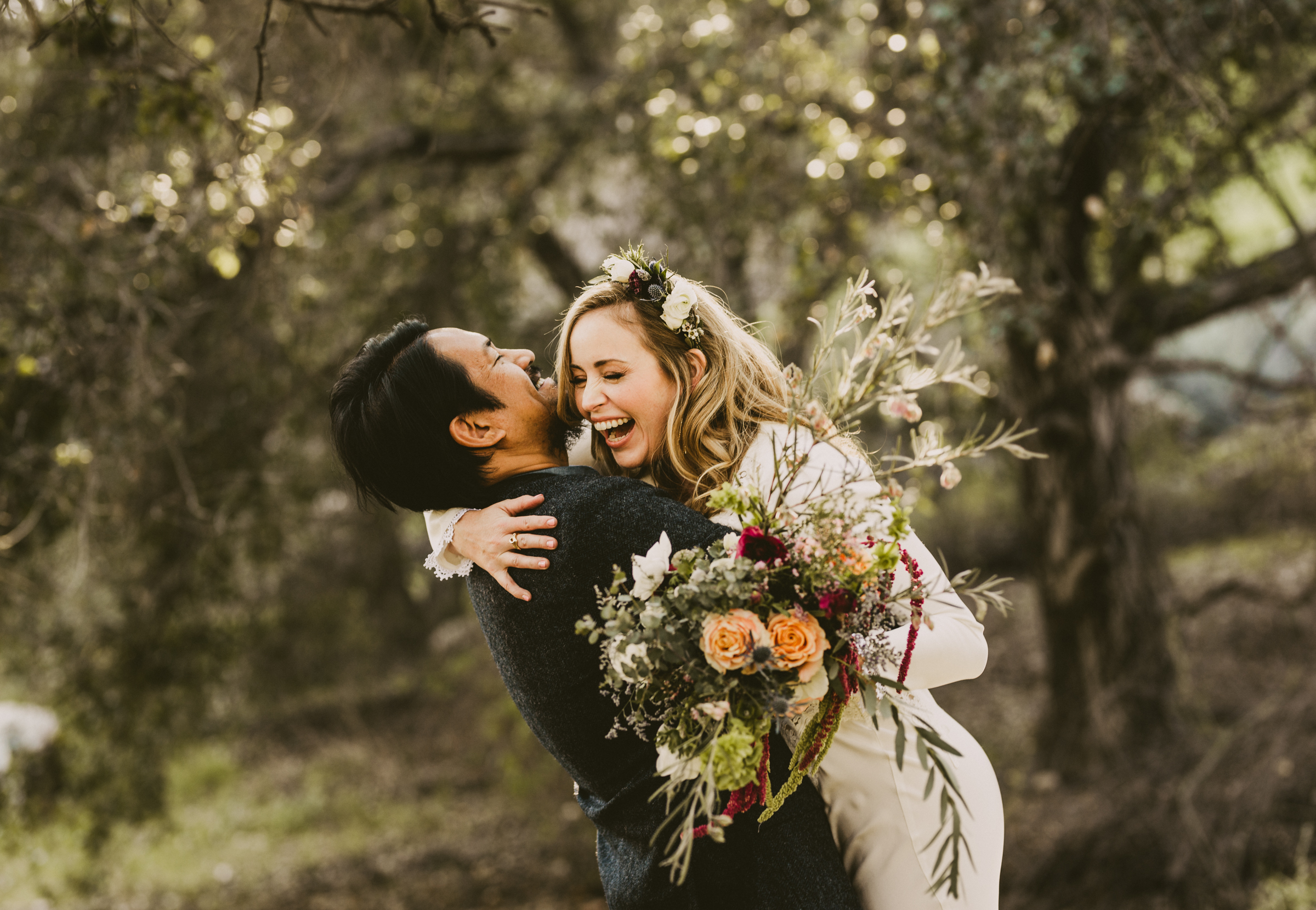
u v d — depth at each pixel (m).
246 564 6.19
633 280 1.65
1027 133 3.63
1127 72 3.54
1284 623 5.99
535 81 7.05
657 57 5.38
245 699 8.51
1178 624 6.28
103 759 5.42
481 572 1.59
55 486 3.61
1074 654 5.93
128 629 5.29
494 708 8.12
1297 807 4.38
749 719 1.38
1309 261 4.81
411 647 10.53
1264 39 3.93
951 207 3.96
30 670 5.48
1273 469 5.86
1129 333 5.93
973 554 9.45
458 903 6.45
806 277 4.57
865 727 1.60
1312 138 4.86
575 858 6.72
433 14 2.11
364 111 6.02
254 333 4.97
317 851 7.48
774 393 1.73
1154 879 4.41
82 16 2.43
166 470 4.65
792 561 1.39
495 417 1.61
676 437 1.63
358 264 5.78
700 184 4.94
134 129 3.37
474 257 6.12
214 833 7.80
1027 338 3.91
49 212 3.67
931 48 3.95
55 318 3.37
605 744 1.54
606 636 1.41
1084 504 5.80
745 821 1.52
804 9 4.74
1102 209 3.86
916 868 1.59
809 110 4.56
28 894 6.02
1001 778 6.24
